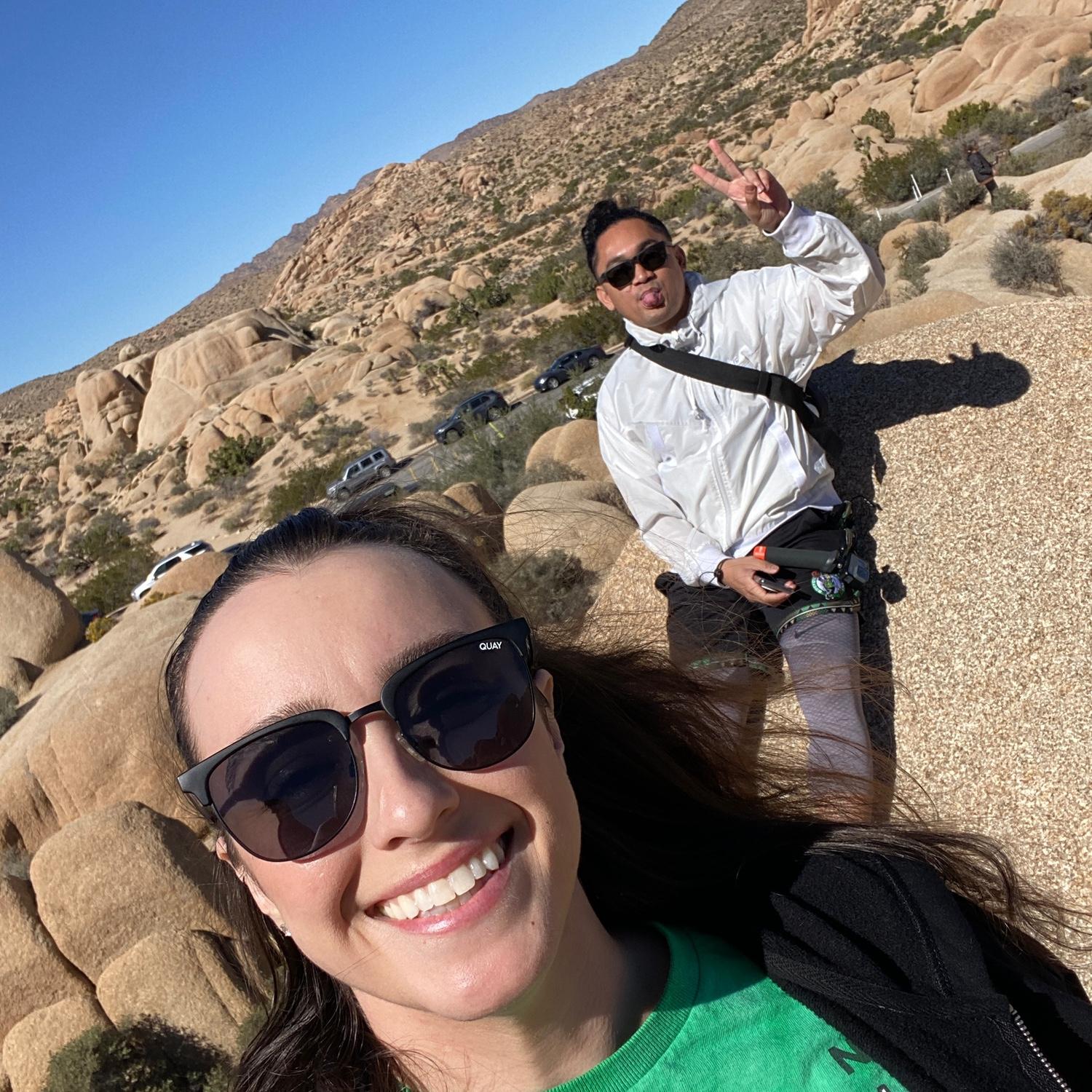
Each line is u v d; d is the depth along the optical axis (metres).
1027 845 2.84
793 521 2.99
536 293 52.59
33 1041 6.83
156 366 66.25
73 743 10.80
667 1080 1.17
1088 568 3.20
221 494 47.09
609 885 1.50
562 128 142.38
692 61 142.62
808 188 40.75
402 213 147.12
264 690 1.15
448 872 1.09
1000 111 35.25
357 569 1.22
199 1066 6.46
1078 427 3.57
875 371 4.20
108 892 7.33
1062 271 14.85
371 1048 1.34
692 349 2.98
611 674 1.78
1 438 118.00
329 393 53.09
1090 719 2.91
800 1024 1.23
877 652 3.46
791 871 1.44
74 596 38.53
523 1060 1.18
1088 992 2.44
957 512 3.59
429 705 1.13
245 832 1.15
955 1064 1.17
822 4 98.31
